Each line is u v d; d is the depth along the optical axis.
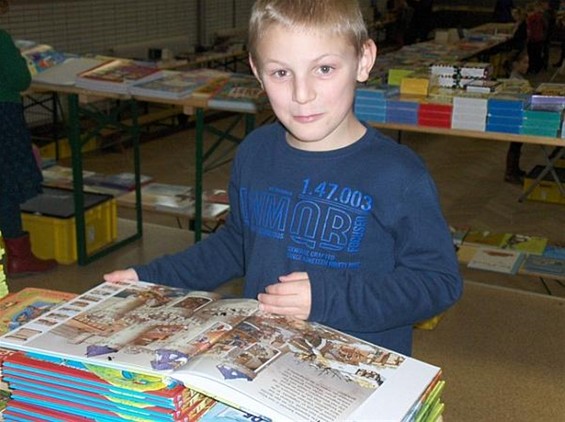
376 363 0.96
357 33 1.11
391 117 2.94
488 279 3.86
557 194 5.12
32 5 6.17
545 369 2.89
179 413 0.88
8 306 1.29
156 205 3.78
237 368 0.90
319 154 1.24
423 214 1.18
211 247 1.39
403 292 1.12
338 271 1.21
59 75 3.62
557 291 3.75
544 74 9.59
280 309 1.07
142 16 7.55
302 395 0.87
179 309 1.07
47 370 0.93
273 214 1.27
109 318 1.04
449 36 6.56
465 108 2.83
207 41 8.66
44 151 5.76
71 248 3.78
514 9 10.70
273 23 1.08
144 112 6.82
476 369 2.87
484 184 5.59
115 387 0.89
